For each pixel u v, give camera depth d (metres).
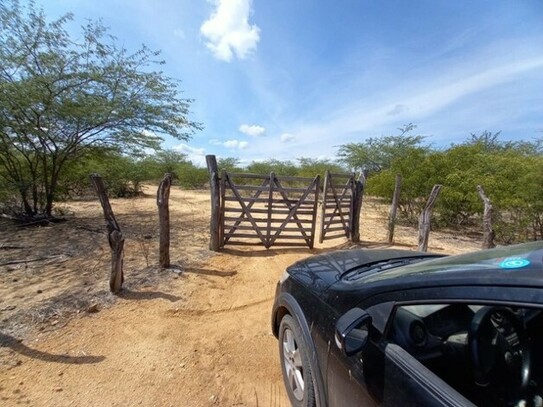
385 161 20.95
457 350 1.51
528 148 11.20
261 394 2.63
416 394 1.30
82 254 6.19
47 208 9.59
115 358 3.01
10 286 4.57
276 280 5.36
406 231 10.18
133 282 4.81
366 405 1.53
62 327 3.50
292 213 7.52
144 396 2.54
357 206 8.49
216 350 3.23
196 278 5.18
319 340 2.02
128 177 16.53
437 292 1.41
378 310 1.65
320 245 8.05
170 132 10.32
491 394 1.37
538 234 7.74
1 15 7.36
